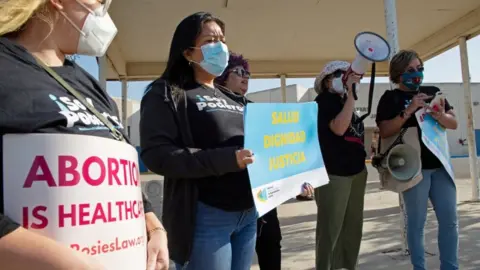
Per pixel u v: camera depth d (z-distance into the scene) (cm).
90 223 100
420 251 304
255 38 847
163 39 818
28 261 85
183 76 209
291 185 226
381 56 278
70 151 99
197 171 176
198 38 206
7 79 97
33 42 117
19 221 92
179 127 192
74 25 121
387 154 317
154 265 125
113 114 135
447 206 306
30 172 94
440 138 311
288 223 638
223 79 315
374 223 614
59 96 107
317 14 726
